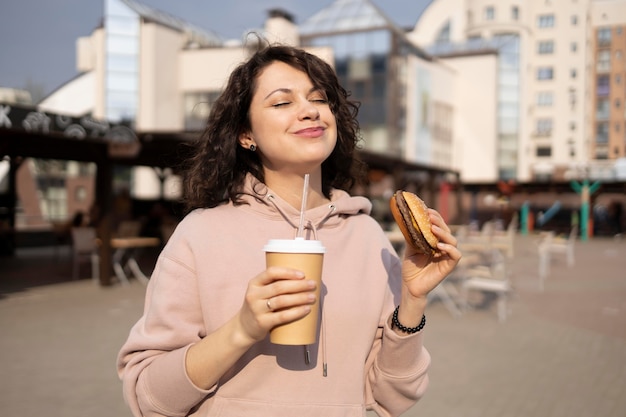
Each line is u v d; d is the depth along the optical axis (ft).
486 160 137.39
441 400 14.96
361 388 4.44
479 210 125.70
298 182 4.91
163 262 4.48
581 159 143.33
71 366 17.61
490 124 136.98
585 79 143.23
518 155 139.03
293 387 4.23
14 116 26.18
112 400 14.57
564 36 144.97
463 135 138.72
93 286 34.42
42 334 22.02
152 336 4.24
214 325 4.24
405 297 4.56
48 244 64.85
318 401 4.25
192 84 105.29
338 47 110.73
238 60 5.64
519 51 139.74
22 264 46.39
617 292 34.53
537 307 29.12
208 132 4.92
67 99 108.58
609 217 98.07
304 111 4.51
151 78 102.17
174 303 4.29
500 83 138.41
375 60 108.47
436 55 140.56
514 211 101.40
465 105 138.31
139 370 4.15
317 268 3.67
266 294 3.41
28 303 28.76
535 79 146.61
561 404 14.82
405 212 4.34
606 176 128.47
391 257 5.17
